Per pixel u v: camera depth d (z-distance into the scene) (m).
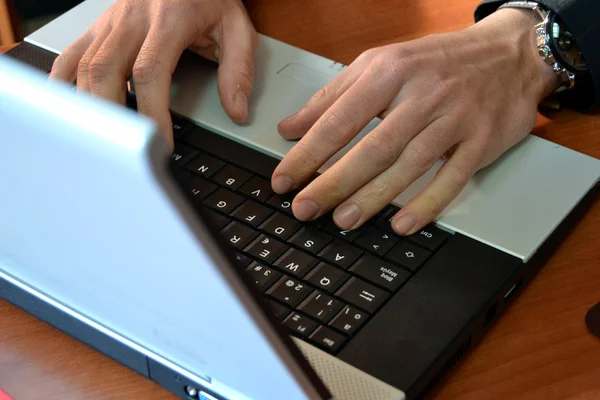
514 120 0.61
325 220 0.54
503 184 0.56
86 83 0.62
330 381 0.43
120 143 0.27
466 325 0.46
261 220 0.54
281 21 0.76
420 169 0.56
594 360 0.47
